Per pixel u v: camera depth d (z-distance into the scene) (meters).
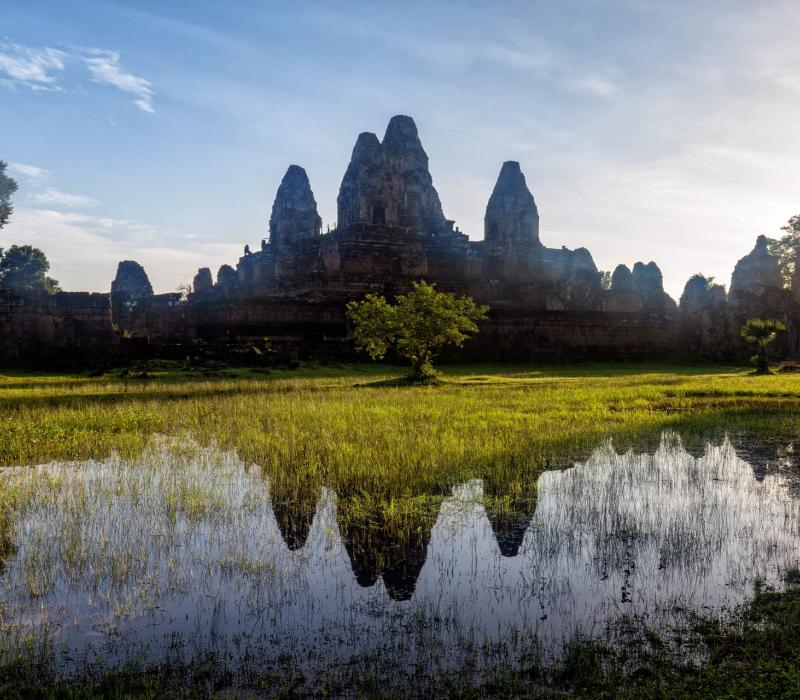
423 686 5.21
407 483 10.81
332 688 5.20
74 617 6.39
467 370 41.22
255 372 34.09
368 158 53.38
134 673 5.42
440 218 61.22
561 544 8.23
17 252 55.34
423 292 30.14
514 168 62.06
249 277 62.56
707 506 9.73
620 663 5.45
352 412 18.00
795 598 6.48
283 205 60.59
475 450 13.04
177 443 14.01
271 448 13.23
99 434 14.79
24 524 8.90
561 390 25.58
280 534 8.59
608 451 13.48
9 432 14.54
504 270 61.00
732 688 4.97
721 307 57.38
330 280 48.88
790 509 9.56
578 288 61.03
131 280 61.28
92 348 37.25
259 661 5.60
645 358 55.44
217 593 6.90
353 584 7.12
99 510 9.47
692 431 15.74
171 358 38.19
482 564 7.64
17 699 5.05
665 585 6.98
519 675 5.33
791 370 42.03
